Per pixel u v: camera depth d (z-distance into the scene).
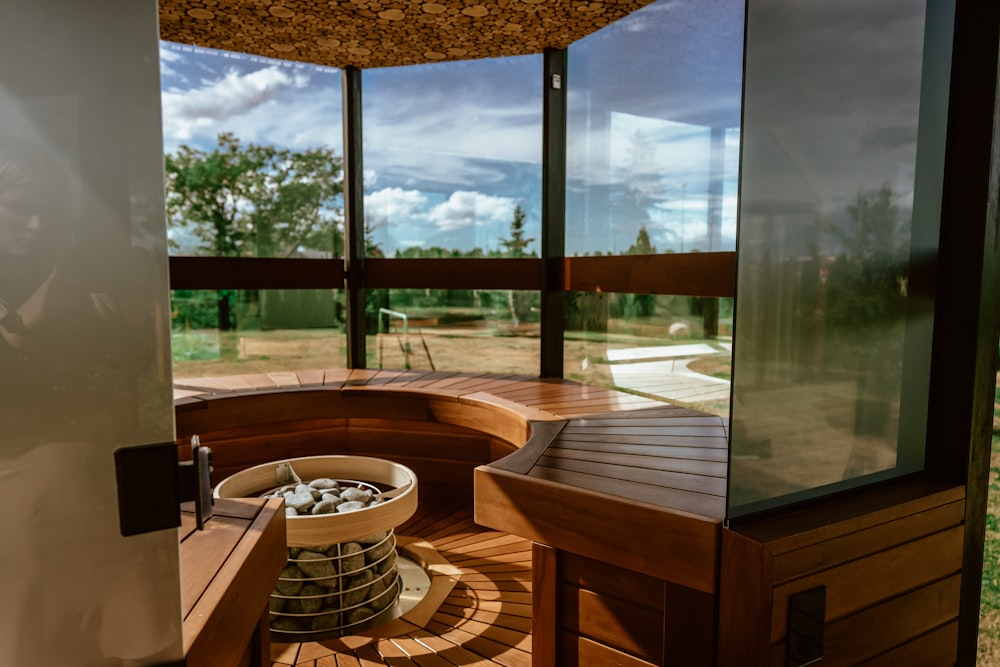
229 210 4.25
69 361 0.88
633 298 3.78
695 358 3.47
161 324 0.95
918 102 2.09
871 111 1.98
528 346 4.34
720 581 1.73
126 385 0.93
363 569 2.56
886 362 2.07
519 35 3.72
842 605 1.78
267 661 1.73
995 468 2.39
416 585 2.93
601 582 2.01
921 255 2.14
